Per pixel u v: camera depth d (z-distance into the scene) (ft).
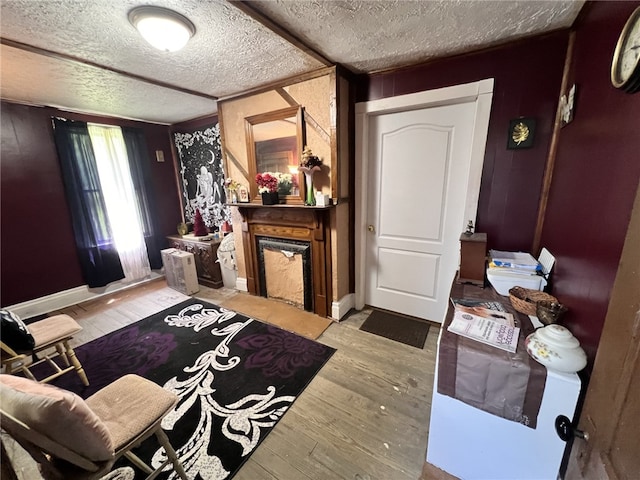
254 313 9.29
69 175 10.27
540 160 6.00
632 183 2.57
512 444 3.51
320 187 8.04
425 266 8.21
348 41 5.74
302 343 7.54
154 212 13.07
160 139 13.20
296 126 7.93
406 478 4.17
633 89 2.52
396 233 8.43
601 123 3.44
